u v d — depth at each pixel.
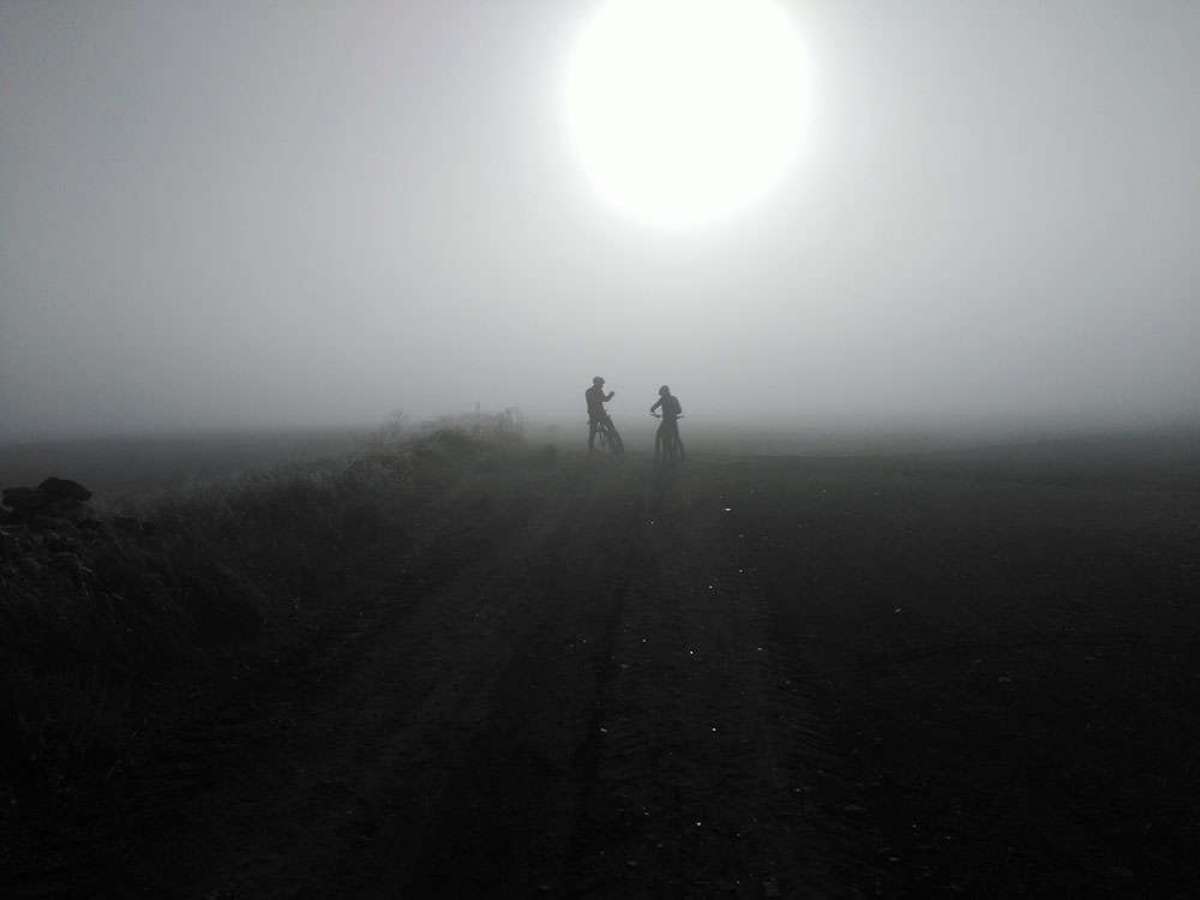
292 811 6.54
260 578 12.16
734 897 5.38
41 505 12.34
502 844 6.01
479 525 17.28
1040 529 15.98
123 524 12.20
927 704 8.36
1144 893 5.36
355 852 5.96
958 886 5.48
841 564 13.84
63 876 5.77
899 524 16.91
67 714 7.76
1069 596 11.57
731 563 14.12
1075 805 6.41
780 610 11.53
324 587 12.68
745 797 6.63
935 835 6.09
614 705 8.44
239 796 6.80
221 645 10.22
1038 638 10.02
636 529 16.89
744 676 9.22
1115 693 8.34
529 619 11.24
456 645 10.27
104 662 9.01
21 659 8.35
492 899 5.39
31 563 9.66
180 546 11.82
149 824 6.43
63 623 9.02
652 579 13.18
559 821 6.30
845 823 6.26
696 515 18.33
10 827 6.38
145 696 8.78
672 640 10.37
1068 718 7.87
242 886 5.59
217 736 7.94
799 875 5.61
